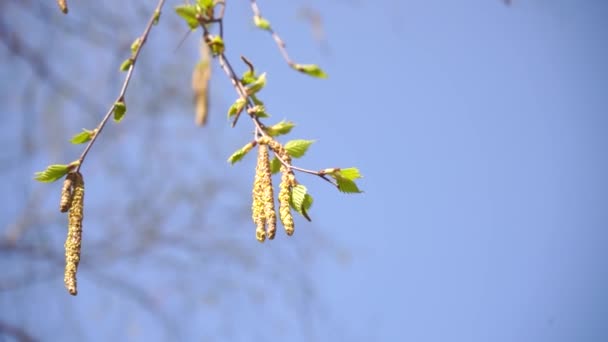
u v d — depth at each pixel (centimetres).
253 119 68
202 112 82
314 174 66
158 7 72
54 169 68
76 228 67
